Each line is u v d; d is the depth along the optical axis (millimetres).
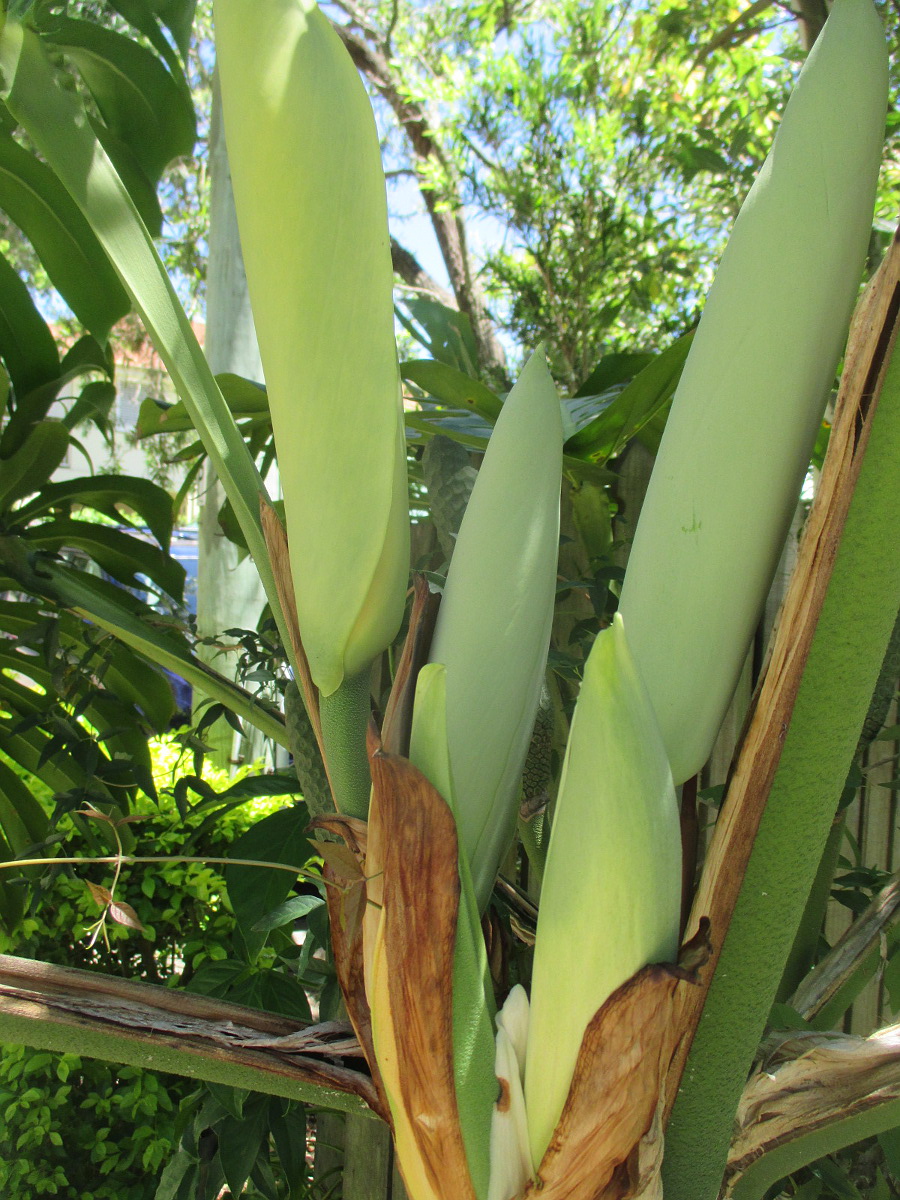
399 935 344
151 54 782
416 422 925
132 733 1191
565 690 808
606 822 316
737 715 1054
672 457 358
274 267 331
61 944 1414
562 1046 339
